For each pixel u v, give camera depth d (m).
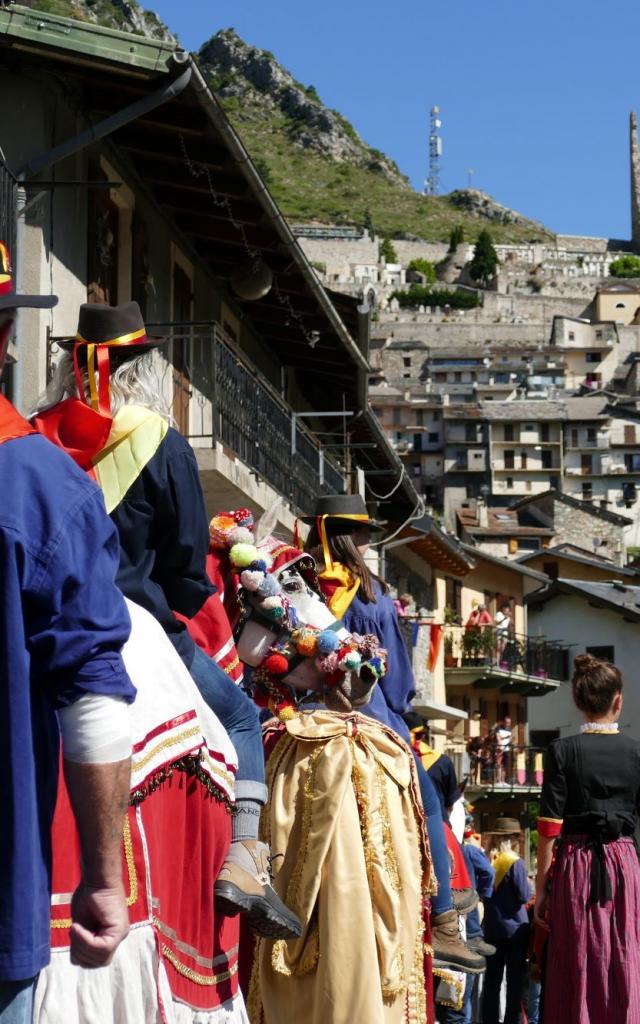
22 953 3.06
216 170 18.28
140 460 4.44
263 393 23.08
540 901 8.03
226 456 20.11
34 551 3.19
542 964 8.05
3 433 3.30
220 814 4.65
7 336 3.50
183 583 4.60
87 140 15.05
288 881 5.93
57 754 3.27
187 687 4.47
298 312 25.31
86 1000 3.85
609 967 7.66
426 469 173.12
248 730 5.00
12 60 15.03
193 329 21.75
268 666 6.24
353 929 5.82
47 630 3.19
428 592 48.50
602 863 7.79
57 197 15.84
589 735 8.02
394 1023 5.87
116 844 3.27
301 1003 5.86
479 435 172.75
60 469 3.30
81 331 4.67
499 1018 17.81
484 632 53.47
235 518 6.26
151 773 4.20
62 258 16.00
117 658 3.26
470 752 54.66
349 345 26.06
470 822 17.55
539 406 172.00
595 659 8.12
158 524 4.51
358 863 5.89
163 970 4.07
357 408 30.02
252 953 6.07
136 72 14.92
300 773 6.09
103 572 3.27
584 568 81.19
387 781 6.14
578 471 170.88
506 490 170.38
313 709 6.41
